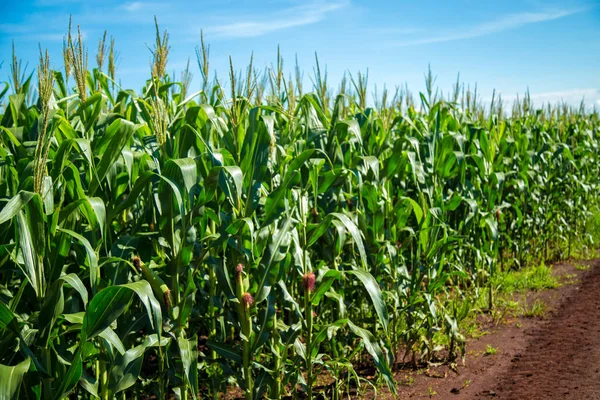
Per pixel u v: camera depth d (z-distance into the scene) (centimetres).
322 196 520
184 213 332
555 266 953
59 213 309
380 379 480
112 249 340
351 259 541
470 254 742
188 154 391
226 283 384
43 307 285
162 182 349
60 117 344
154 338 334
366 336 402
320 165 457
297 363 420
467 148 759
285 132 537
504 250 914
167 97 495
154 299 279
